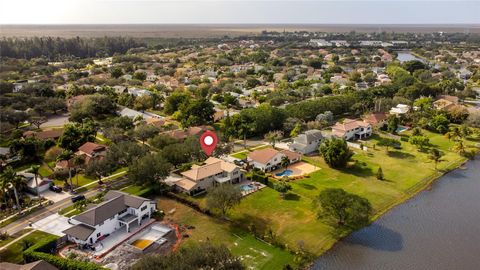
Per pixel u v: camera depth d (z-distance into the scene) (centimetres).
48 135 13638
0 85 18900
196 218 8656
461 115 16375
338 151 11562
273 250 7481
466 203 9669
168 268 5544
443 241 7981
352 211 8025
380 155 12781
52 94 18962
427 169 11688
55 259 6725
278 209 9100
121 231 8119
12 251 7331
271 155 11512
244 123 14562
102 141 13938
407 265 7175
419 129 15050
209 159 11256
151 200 9019
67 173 10400
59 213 8762
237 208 9119
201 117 16262
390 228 8438
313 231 8175
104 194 9288
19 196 9538
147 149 11694
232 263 5897
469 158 12706
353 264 7175
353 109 17725
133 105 18588
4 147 12456
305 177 10919
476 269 7100
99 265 6794
